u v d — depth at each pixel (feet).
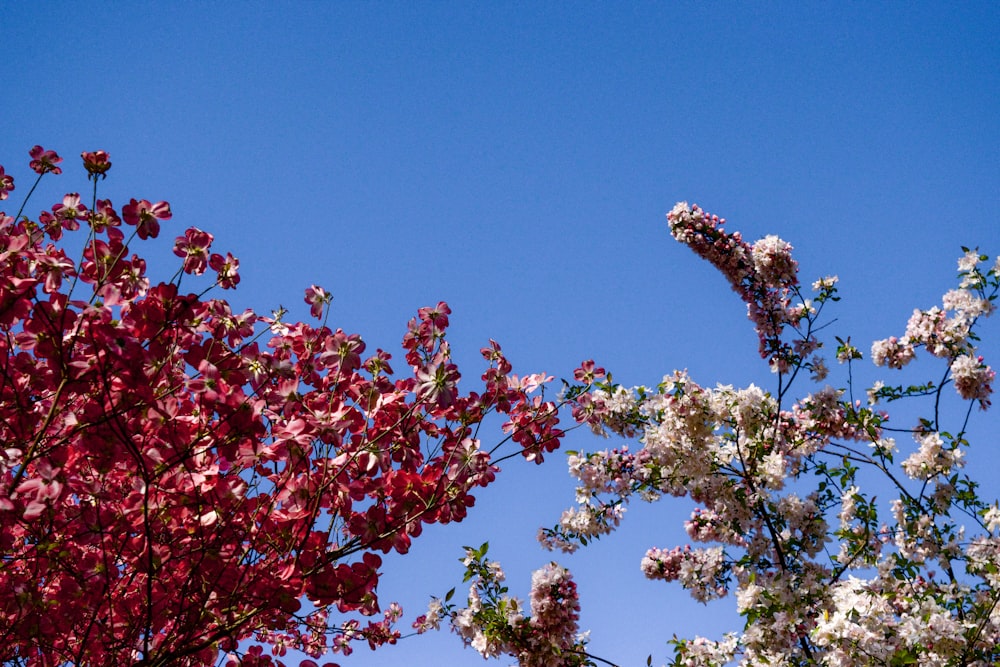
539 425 13.19
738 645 18.92
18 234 10.87
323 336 12.58
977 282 20.25
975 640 16.65
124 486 10.72
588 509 21.56
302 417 11.18
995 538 18.98
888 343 21.72
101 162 10.82
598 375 13.76
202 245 11.43
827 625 16.38
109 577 9.95
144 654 9.46
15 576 9.99
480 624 17.51
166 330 10.60
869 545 20.72
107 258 10.66
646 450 20.75
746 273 22.27
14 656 10.30
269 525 10.91
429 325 13.32
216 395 10.02
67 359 9.74
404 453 12.26
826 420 21.61
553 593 17.43
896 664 15.74
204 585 10.14
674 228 22.85
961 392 20.47
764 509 20.68
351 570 11.21
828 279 21.93
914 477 20.35
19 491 9.37
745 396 20.10
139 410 9.95
